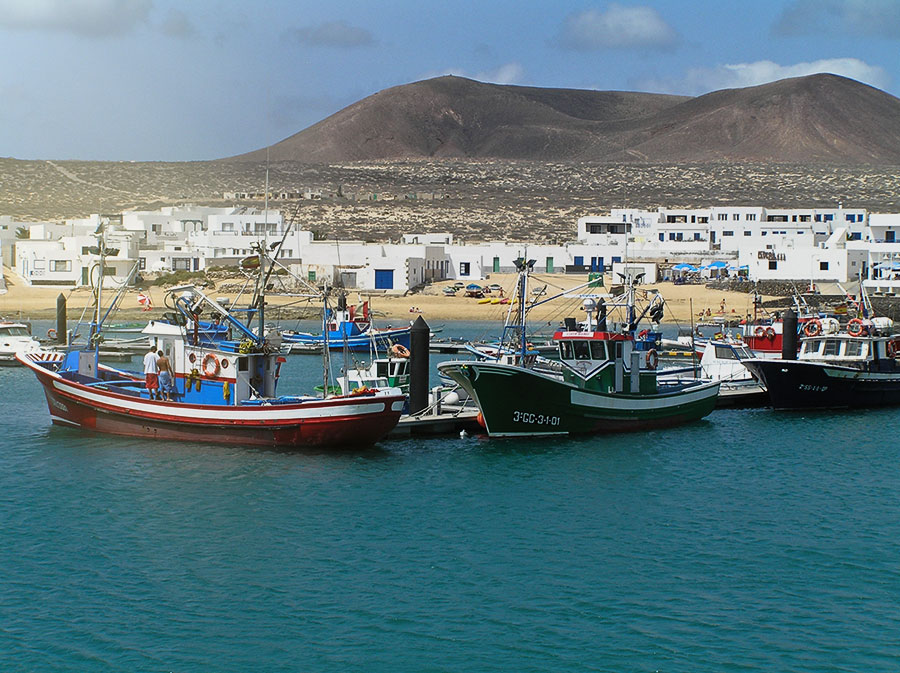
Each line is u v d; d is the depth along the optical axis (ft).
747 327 278.67
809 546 119.65
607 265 521.65
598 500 136.67
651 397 180.75
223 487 137.80
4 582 106.32
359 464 150.41
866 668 90.38
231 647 93.25
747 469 155.43
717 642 94.73
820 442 176.45
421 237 568.00
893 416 203.62
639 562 113.70
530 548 117.60
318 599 102.99
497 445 164.25
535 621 98.63
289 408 152.87
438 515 128.47
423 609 100.99
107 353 277.64
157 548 116.06
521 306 181.27
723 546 119.44
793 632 96.89
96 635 95.20
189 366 161.17
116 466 147.02
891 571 112.06
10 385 232.32
